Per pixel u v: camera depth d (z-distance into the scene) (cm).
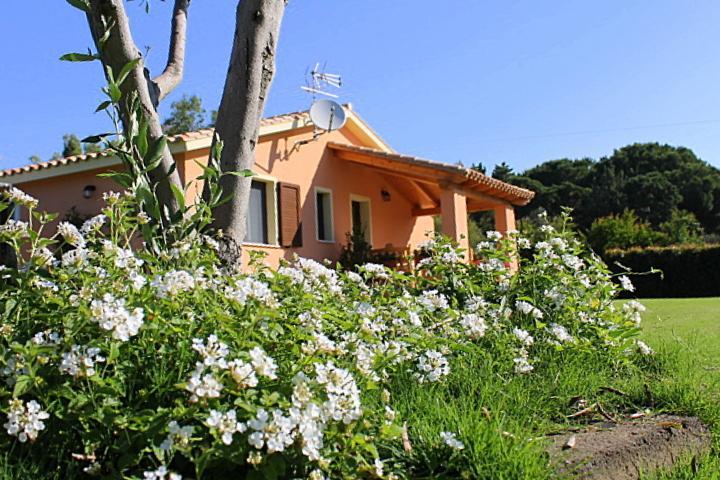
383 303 367
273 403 190
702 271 1997
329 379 196
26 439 189
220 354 189
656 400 325
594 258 465
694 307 1112
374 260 1239
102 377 200
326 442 194
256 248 1074
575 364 359
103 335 199
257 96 411
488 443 220
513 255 485
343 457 194
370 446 191
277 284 305
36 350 191
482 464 212
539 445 232
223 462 188
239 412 188
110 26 346
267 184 1138
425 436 231
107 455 194
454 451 218
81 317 201
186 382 190
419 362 301
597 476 224
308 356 221
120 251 245
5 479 182
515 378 314
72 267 238
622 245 2536
